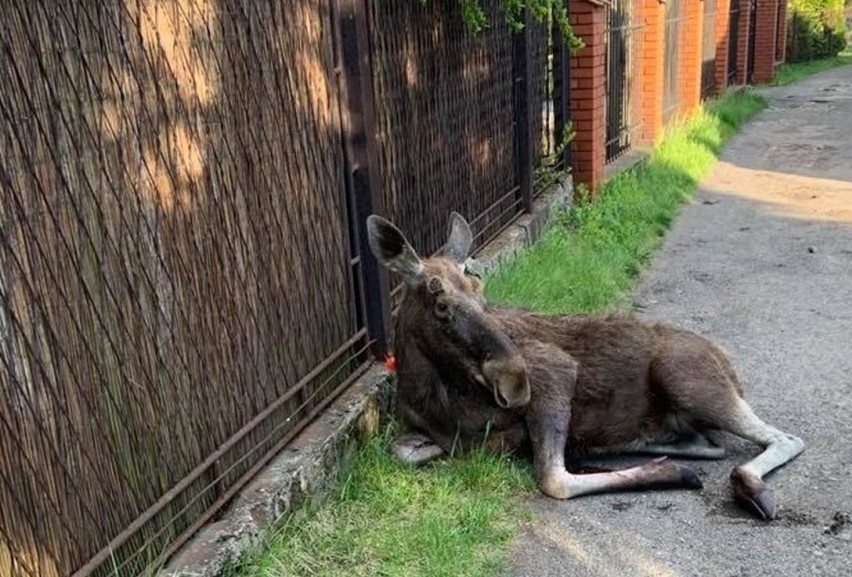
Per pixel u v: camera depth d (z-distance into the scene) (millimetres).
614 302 7242
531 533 4164
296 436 4340
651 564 3908
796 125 17891
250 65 3922
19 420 2709
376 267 5129
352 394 4805
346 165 4922
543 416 4531
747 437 4660
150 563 3285
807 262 8477
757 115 19562
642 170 11672
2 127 2629
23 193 2711
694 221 10227
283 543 3834
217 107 3686
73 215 2912
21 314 2709
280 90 4180
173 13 3398
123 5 3127
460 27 6758
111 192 3084
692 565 3893
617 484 4449
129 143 3170
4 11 2633
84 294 2967
